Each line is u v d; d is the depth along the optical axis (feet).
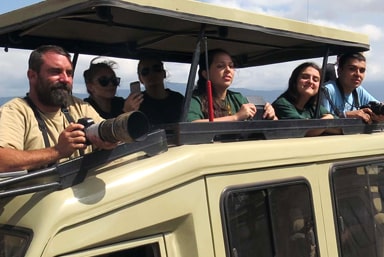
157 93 15.71
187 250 8.40
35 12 9.65
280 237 9.72
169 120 15.71
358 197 11.61
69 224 7.33
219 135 10.03
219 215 8.80
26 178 7.41
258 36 12.66
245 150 9.37
